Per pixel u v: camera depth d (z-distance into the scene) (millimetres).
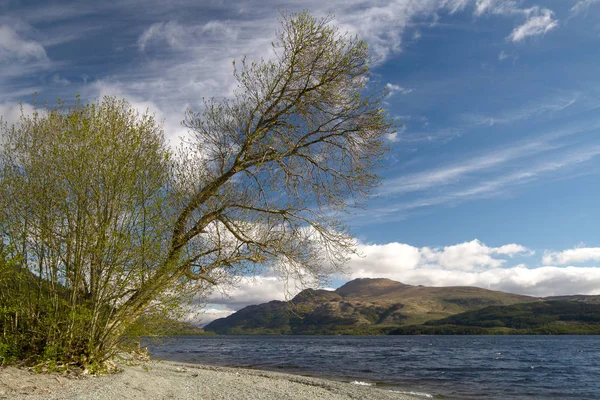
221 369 30500
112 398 11781
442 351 86250
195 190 16875
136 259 14102
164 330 14812
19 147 14445
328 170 19031
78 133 14469
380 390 23359
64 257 14062
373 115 18250
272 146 18375
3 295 13938
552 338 195500
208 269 16203
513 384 32906
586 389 30703
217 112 18266
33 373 12914
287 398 15680
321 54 17922
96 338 14625
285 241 17922
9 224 13883
